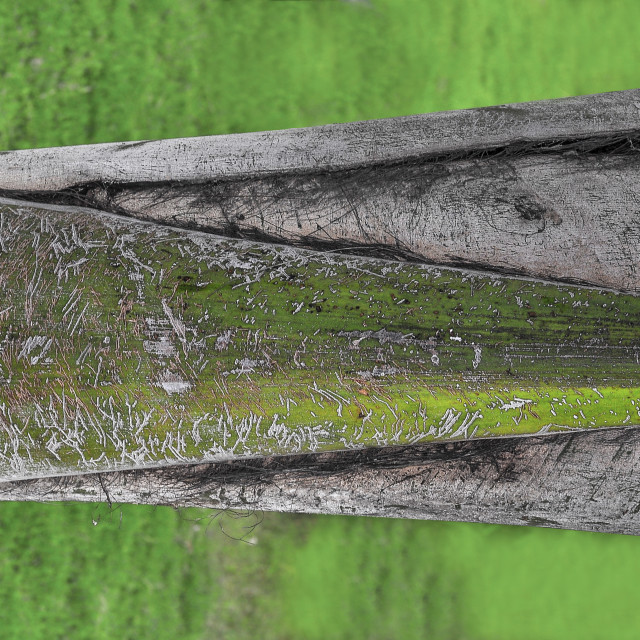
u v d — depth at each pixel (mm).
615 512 1292
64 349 1221
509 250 1266
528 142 1282
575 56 1567
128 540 1541
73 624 1538
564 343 1254
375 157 1287
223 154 1292
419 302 1252
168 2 1555
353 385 1235
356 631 1548
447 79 1559
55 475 1250
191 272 1242
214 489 1301
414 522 1551
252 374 1232
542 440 1296
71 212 1268
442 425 1244
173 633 1540
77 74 1542
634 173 1271
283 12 1555
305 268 1254
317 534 1549
